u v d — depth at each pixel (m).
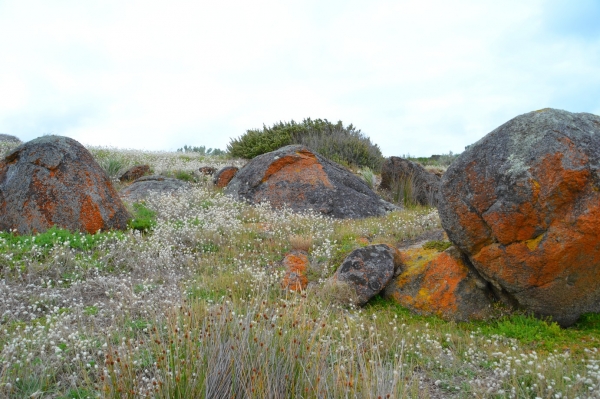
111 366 3.60
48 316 5.12
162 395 3.51
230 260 8.32
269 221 10.93
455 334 5.95
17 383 4.09
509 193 6.07
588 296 6.27
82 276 6.98
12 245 7.62
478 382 4.48
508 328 6.19
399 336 5.67
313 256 8.43
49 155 9.06
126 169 15.99
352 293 6.88
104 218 9.15
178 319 4.53
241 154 21.88
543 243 5.94
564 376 4.54
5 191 8.93
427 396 4.18
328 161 14.42
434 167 20.72
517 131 6.28
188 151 25.44
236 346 3.88
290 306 5.18
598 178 5.66
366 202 13.24
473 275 6.84
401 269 7.46
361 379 3.75
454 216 6.67
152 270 7.46
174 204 11.85
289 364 3.80
